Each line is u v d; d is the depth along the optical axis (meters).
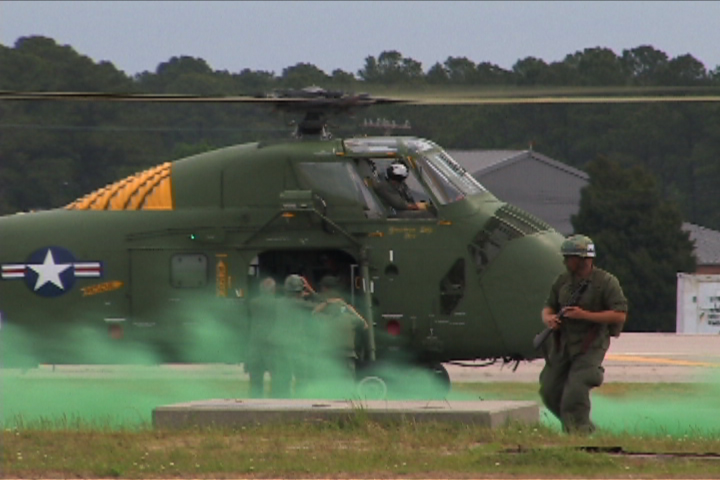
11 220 78.81
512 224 76.44
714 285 168.12
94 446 48.47
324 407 53.91
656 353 119.19
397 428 51.66
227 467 44.50
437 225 75.81
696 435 53.03
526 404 55.97
